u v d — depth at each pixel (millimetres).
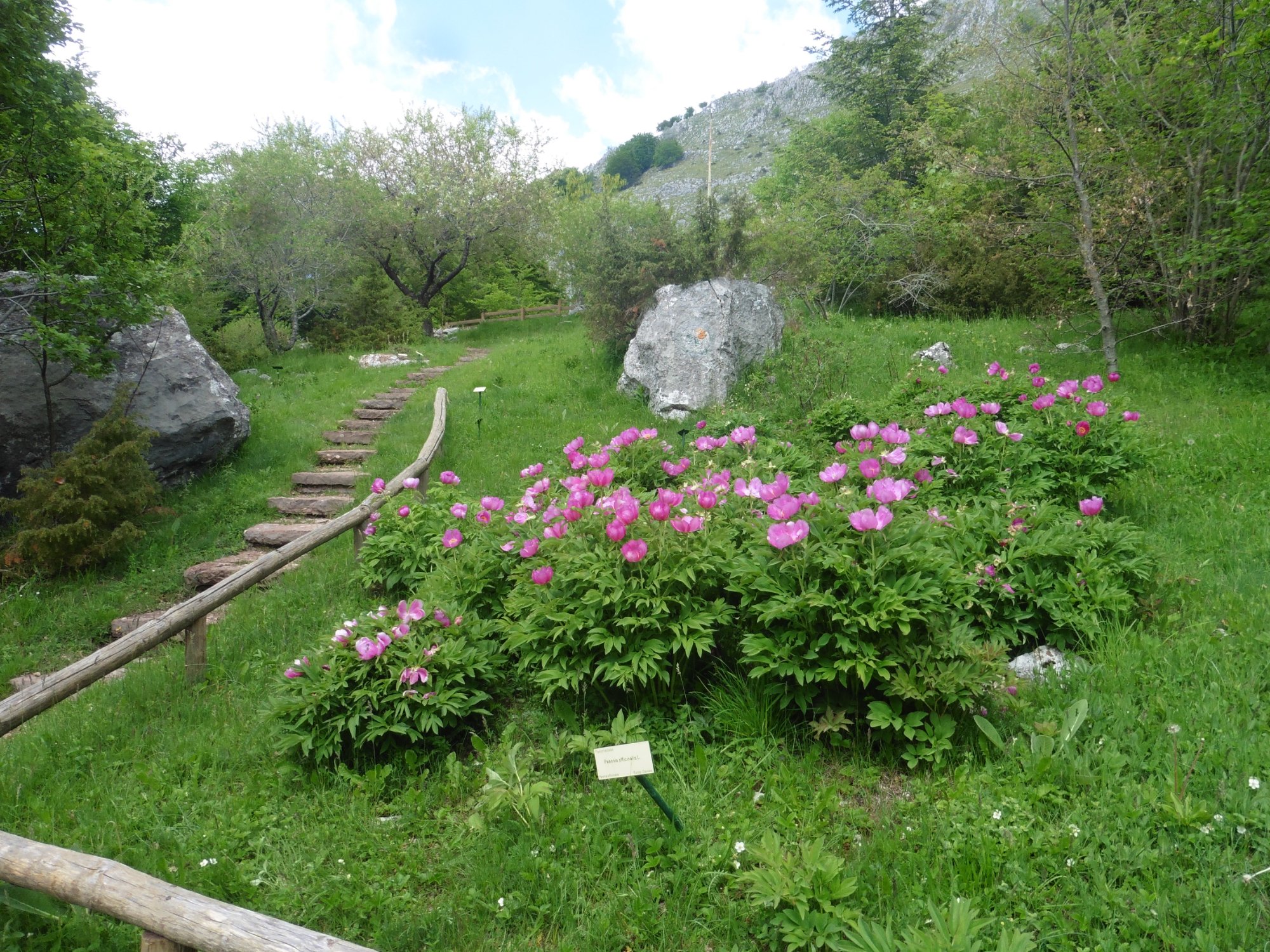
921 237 15414
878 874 2596
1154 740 3182
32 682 5945
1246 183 9484
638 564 3719
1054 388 8109
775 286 13602
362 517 6805
